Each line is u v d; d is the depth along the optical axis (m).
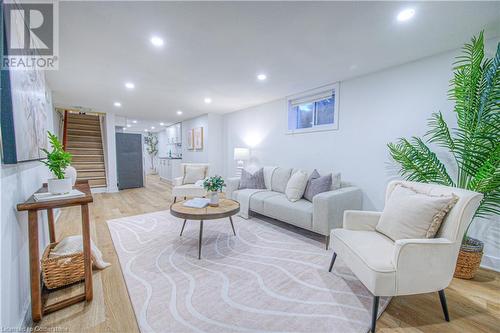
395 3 1.56
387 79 2.74
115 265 2.07
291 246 2.51
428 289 1.36
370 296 1.64
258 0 1.53
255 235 2.84
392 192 1.86
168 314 1.44
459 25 1.84
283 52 2.32
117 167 6.30
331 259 2.09
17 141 1.19
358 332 1.31
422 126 2.48
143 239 2.69
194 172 4.61
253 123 4.91
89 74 2.96
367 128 2.95
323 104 3.62
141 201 4.83
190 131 6.77
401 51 2.30
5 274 1.11
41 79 1.96
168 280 1.83
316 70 2.82
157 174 10.84
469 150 1.87
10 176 1.24
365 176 2.99
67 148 5.64
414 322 1.40
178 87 3.54
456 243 1.36
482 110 1.84
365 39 2.06
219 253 2.33
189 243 2.58
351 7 1.61
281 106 4.21
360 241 1.64
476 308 1.53
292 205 2.84
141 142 6.73
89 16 1.71
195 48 2.24
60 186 1.50
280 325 1.36
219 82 3.29
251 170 4.37
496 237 2.04
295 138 3.97
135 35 2.00
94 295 1.64
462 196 1.38
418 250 1.31
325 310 1.49
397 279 1.31
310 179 3.13
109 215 3.73
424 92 2.46
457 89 1.97
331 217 2.45
